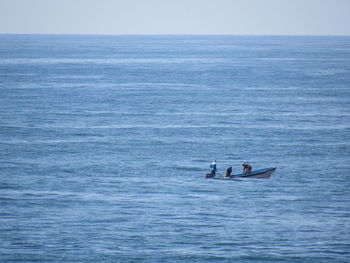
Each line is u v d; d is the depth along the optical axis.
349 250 119.69
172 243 122.06
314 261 114.62
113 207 143.12
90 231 127.88
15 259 114.06
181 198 151.12
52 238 123.88
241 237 125.44
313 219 136.75
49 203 145.62
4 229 128.25
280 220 135.62
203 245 121.12
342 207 145.38
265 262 114.06
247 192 157.00
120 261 113.56
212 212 140.25
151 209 141.88
